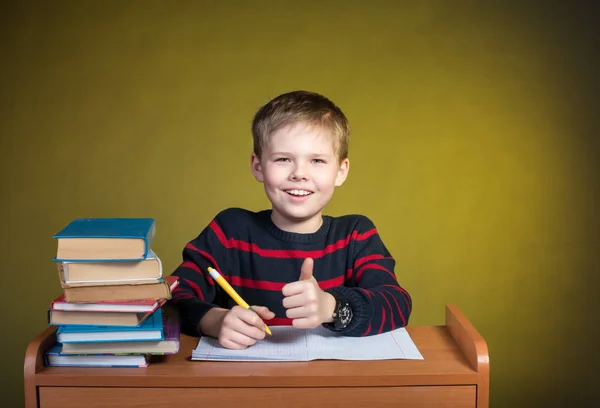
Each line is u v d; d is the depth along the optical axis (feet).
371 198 9.12
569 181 9.06
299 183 4.26
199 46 9.04
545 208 9.07
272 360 3.57
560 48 9.01
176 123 9.08
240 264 4.74
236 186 9.12
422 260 9.15
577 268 9.09
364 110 9.07
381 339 3.88
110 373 3.42
